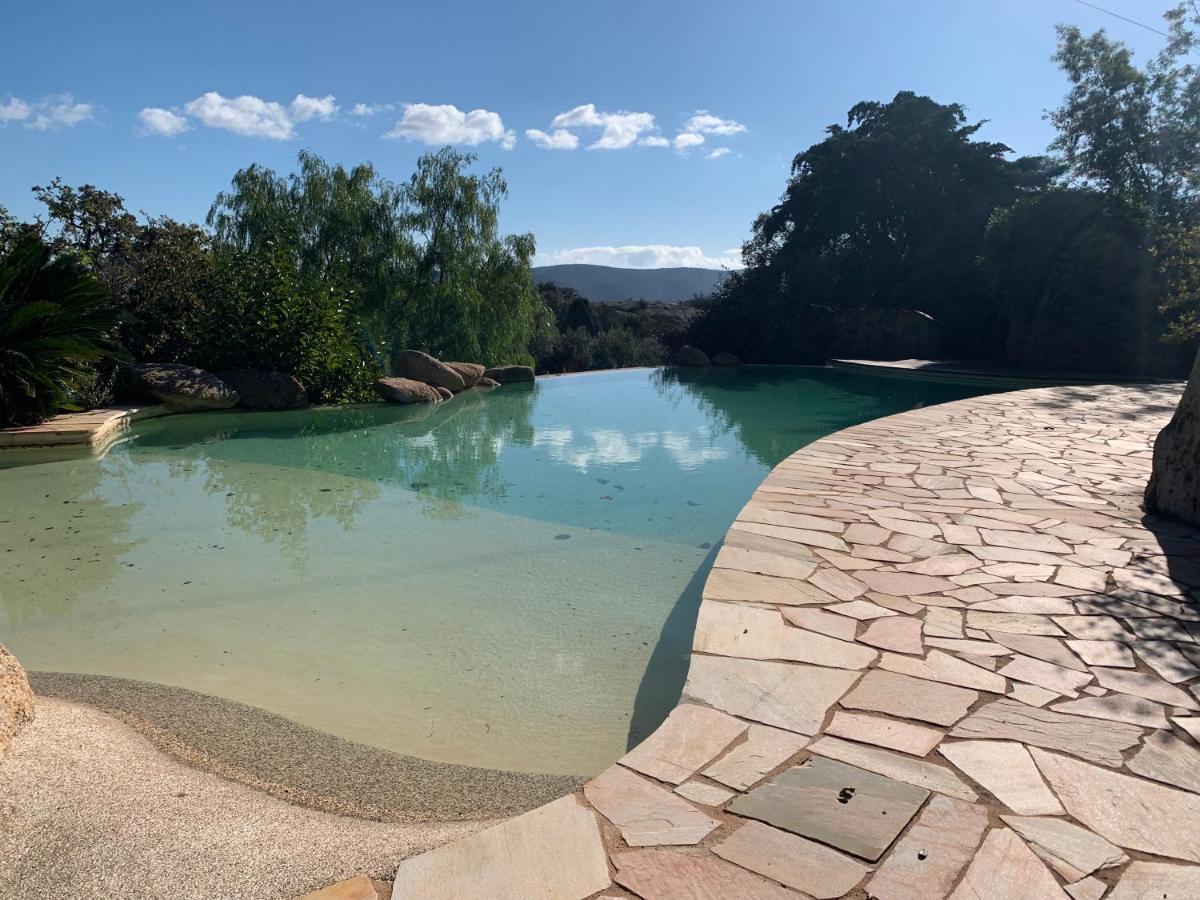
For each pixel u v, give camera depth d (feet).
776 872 5.28
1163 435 15.02
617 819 5.93
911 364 57.88
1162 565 11.69
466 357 53.93
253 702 9.85
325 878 5.63
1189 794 6.10
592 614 12.86
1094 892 5.06
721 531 17.78
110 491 21.58
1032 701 7.64
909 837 5.63
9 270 27.02
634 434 32.48
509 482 23.08
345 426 33.99
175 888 5.57
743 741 6.99
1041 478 17.97
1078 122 57.36
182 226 45.03
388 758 8.45
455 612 12.94
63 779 7.14
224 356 37.96
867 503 15.52
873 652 8.77
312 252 50.16
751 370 63.16
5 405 26.96
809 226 79.97
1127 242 51.90
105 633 12.10
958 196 73.15
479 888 5.27
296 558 15.76
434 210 53.31
